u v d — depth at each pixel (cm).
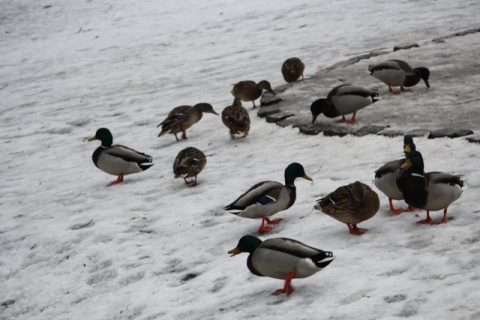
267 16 3042
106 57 2783
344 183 1067
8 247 1082
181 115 1501
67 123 1911
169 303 800
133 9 3641
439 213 886
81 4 3812
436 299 651
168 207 1121
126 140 1617
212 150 1404
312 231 910
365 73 1786
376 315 645
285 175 920
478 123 1230
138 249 976
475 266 713
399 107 1419
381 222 894
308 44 2417
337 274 759
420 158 816
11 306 900
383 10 2788
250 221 1005
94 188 1305
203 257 910
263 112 1562
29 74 2686
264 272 709
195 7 3516
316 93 1661
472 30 2092
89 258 983
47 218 1175
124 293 855
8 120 2048
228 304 750
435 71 1678
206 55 2533
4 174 1516
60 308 862
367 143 1236
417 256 766
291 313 684
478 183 952
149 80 2303
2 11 3756
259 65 2231
